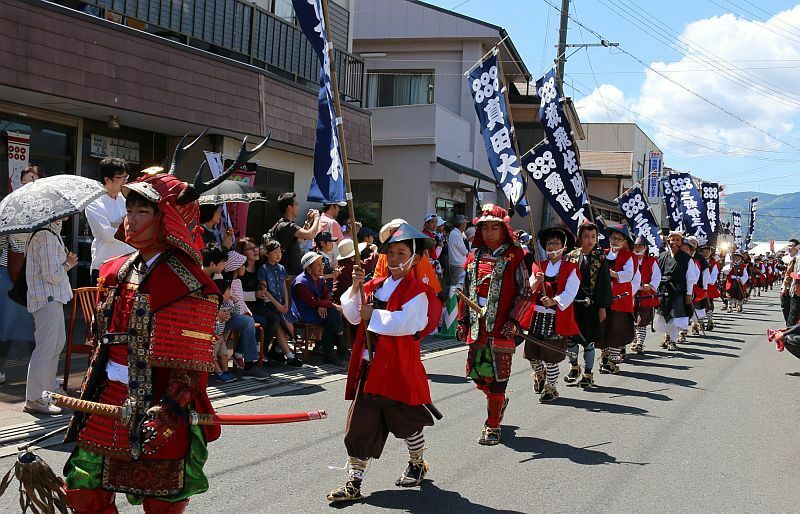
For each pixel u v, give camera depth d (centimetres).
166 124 1191
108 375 336
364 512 488
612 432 719
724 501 534
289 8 1432
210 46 1214
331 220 1156
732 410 837
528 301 662
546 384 850
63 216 598
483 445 661
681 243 1373
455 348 1238
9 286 679
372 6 2161
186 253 329
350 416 510
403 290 507
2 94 975
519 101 2498
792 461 638
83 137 1170
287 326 957
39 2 905
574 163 1015
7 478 333
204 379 358
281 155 1462
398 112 1939
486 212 667
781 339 945
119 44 1014
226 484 526
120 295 340
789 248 1417
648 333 1677
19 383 741
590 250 934
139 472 330
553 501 523
